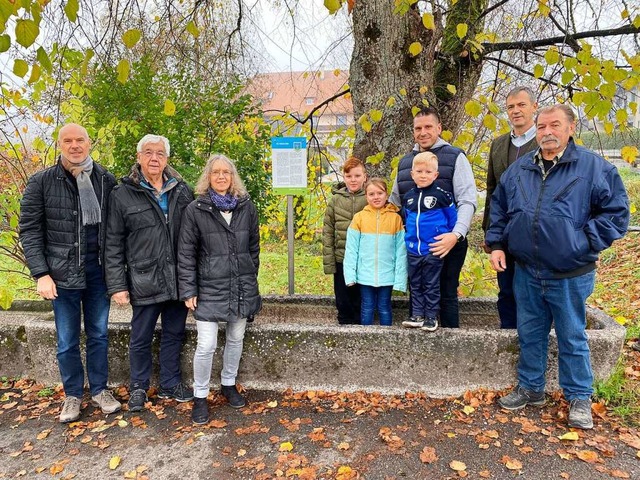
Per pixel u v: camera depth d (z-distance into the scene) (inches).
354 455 99.9
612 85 124.6
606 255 303.9
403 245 128.7
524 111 121.2
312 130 224.4
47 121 165.3
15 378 140.2
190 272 112.3
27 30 74.7
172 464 99.2
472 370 120.9
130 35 88.5
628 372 126.4
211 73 206.1
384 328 123.7
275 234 399.5
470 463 95.7
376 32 153.9
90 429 113.3
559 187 100.7
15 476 97.1
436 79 184.7
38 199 108.4
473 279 185.8
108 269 114.0
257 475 94.7
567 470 92.4
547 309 110.3
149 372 123.0
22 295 225.1
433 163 114.5
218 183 112.0
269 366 127.5
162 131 188.5
